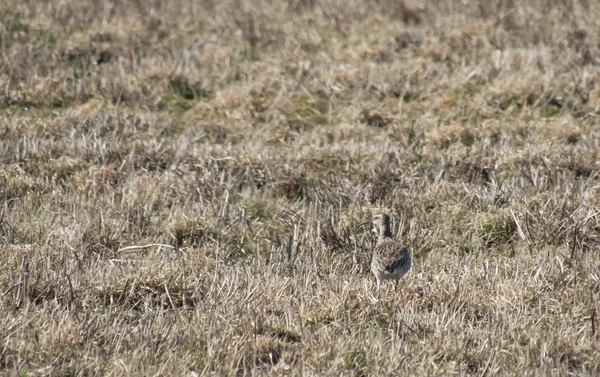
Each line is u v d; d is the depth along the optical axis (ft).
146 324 87.66
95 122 158.51
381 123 164.76
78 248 111.04
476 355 83.05
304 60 188.14
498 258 113.19
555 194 124.67
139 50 194.29
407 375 78.33
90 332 83.61
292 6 217.77
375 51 191.52
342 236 119.14
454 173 135.74
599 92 170.09
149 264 102.68
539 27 201.05
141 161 140.46
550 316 92.63
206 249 112.68
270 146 152.35
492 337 85.66
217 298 94.38
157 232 118.83
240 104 171.32
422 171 136.36
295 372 77.25
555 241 116.47
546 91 169.68
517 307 93.40
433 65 184.24
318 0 220.23
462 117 165.58
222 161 139.85
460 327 88.07
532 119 163.94
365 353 82.17
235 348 81.35
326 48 197.06
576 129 156.46
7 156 139.95
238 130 161.89
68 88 176.24
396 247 98.43
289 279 100.37
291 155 143.43
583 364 80.94
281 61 187.21
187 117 169.27
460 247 118.01
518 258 110.52
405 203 124.88
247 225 121.08
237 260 112.37
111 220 120.26
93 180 131.44
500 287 98.68
